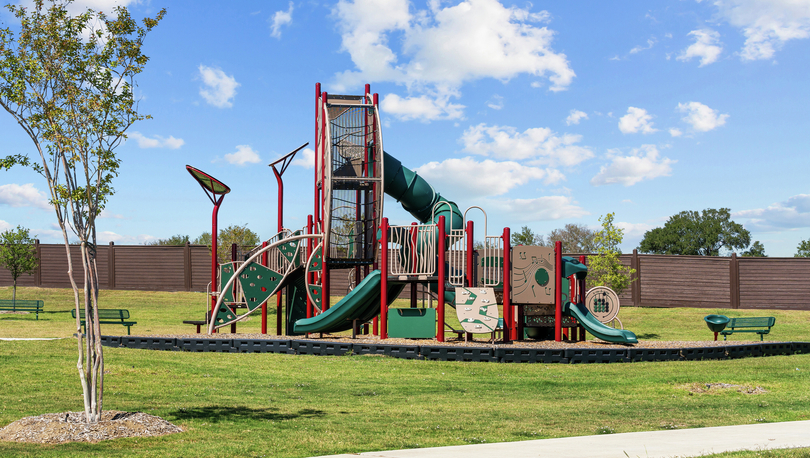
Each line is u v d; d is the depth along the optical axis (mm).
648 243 73188
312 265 19156
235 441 6715
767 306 31750
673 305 32719
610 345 16484
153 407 8836
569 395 10766
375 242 18297
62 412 8102
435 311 17328
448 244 18406
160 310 31562
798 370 13727
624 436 6785
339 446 6449
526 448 6090
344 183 18422
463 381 12203
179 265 38656
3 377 11008
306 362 14266
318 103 19734
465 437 7004
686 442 6293
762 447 5918
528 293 17344
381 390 11078
